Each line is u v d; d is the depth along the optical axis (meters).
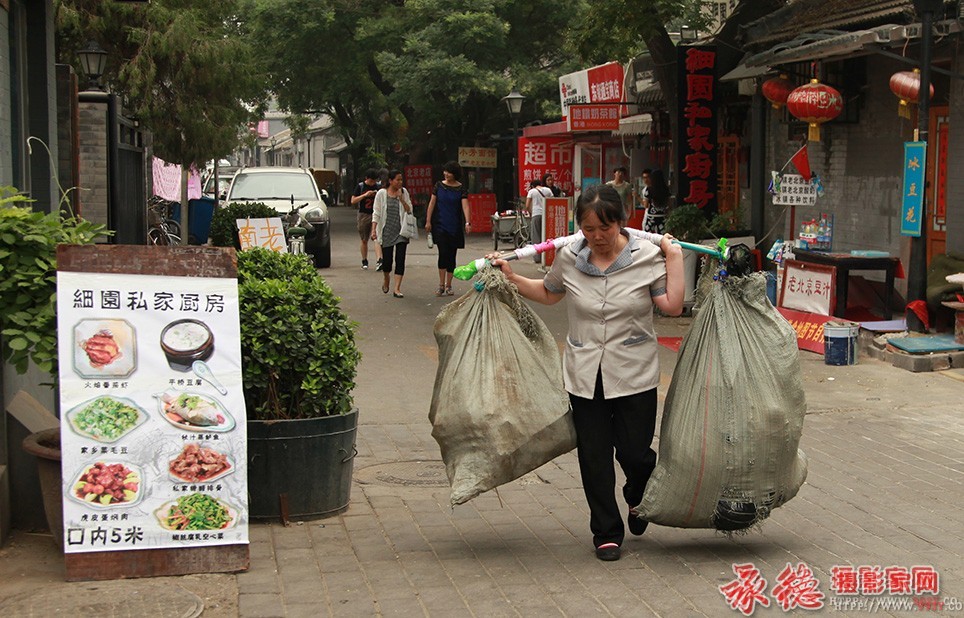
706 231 13.81
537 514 6.05
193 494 4.96
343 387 5.85
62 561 5.13
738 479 5.03
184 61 17.91
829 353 10.34
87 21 17.33
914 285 10.68
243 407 5.04
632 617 4.55
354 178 49.09
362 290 16.27
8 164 7.57
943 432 7.96
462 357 5.26
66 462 4.83
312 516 5.85
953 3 10.27
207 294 5.04
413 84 27.41
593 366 5.13
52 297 5.02
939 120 11.42
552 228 19.48
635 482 5.39
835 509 6.13
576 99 21.73
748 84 14.76
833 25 12.09
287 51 30.27
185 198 20.61
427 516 5.99
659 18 13.68
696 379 5.12
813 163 13.77
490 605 4.68
